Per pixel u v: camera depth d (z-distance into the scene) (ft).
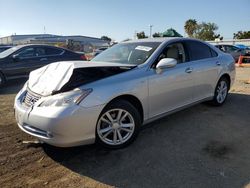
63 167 11.00
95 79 11.70
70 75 11.37
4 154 12.07
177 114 17.31
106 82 11.68
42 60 32.17
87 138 11.09
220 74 18.29
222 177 10.07
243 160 11.32
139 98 12.70
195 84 16.06
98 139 11.70
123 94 11.98
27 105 11.71
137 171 10.59
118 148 12.39
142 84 12.74
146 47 14.96
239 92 23.94
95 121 11.14
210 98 17.98
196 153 12.00
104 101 11.25
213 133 14.24
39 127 10.75
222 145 12.78
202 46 17.58
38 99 11.32
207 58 17.54
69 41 137.69
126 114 12.37
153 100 13.44
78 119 10.61
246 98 21.54
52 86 11.39
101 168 10.87
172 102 14.64
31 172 10.63
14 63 30.35
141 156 11.77
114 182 9.90
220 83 18.78
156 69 13.55
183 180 9.92
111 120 12.01
